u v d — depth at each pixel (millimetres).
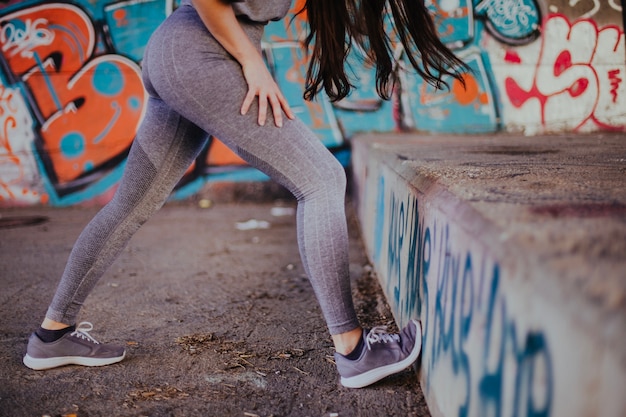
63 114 6086
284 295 3162
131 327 2619
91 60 6039
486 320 1160
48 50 6008
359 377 1883
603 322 771
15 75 6023
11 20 5953
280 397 1896
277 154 1733
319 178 1758
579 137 4852
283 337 2484
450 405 1432
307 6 1916
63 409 1814
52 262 3900
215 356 2262
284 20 5988
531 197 1426
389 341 1889
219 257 4066
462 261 1348
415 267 1983
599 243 965
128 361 2205
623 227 1060
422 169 2146
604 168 2092
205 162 6227
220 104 1708
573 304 830
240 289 3283
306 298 3102
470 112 6070
